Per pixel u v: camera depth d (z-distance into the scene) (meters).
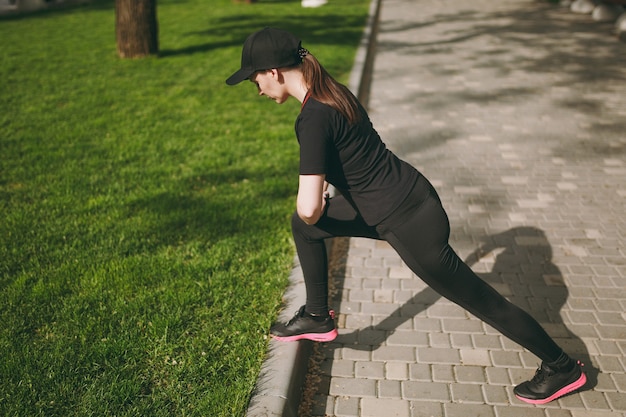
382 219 2.38
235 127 6.48
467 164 5.59
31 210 4.50
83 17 14.93
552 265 3.86
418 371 2.96
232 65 9.46
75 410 2.54
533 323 2.53
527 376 2.90
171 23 13.81
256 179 5.08
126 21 9.77
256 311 3.22
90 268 3.68
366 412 2.71
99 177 5.12
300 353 2.91
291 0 17.89
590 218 4.47
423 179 2.44
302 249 2.78
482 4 17.52
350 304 3.54
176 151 5.76
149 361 2.84
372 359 3.06
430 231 2.37
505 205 4.73
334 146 2.27
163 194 4.77
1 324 3.12
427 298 3.57
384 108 7.52
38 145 5.93
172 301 3.30
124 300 3.34
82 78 8.70
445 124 6.81
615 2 13.43
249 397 2.58
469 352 3.08
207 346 2.94
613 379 2.85
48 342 2.98
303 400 2.80
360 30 12.63
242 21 13.81
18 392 2.63
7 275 3.57
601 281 3.66
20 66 9.41
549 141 6.16
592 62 9.69
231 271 3.61
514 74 9.09
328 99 2.24
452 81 8.79
